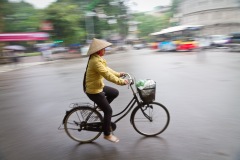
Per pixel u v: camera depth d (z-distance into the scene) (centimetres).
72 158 358
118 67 1509
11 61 2473
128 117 513
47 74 1432
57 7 3362
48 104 691
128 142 397
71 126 405
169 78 985
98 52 362
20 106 690
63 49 3634
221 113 516
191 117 500
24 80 1255
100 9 4472
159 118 415
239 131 418
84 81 373
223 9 5191
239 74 980
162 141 394
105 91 388
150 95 393
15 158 368
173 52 2539
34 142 422
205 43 2675
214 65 1301
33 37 3059
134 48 4400
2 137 455
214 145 371
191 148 365
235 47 2178
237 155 338
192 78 953
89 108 391
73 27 3416
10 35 2845
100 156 358
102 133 436
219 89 738
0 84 1176
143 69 1323
